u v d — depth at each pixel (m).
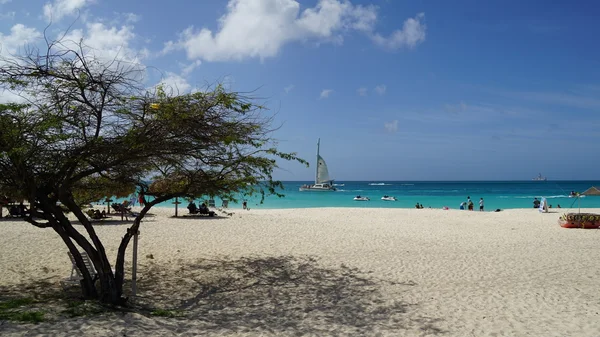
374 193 82.75
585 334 6.50
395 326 6.87
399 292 9.08
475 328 6.78
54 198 7.66
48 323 5.91
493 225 22.28
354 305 8.12
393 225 21.73
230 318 7.21
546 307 7.95
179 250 13.55
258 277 10.33
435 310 7.78
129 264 11.53
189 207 24.56
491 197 67.06
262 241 15.48
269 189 9.00
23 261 11.42
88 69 6.74
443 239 16.73
